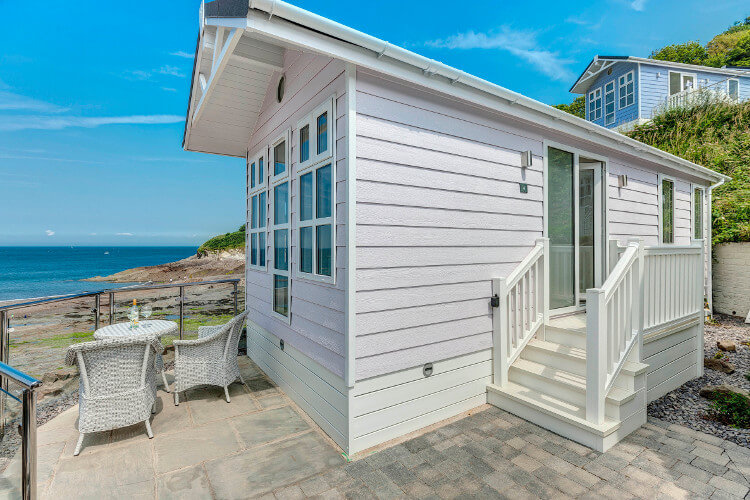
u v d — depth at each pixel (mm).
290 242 3668
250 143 5246
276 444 2781
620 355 3041
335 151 2762
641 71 15414
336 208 2752
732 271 8258
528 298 3703
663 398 3770
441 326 3109
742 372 4598
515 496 2154
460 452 2641
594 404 2711
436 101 3041
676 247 3939
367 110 2654
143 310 4188
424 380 3021
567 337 3574
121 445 2771
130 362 2801
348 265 2568
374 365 2725
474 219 3311
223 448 2729
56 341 6145
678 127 12344
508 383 3510
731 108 11789
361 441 2676
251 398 3689
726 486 2238
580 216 4668
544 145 3895
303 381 3379
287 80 3748
